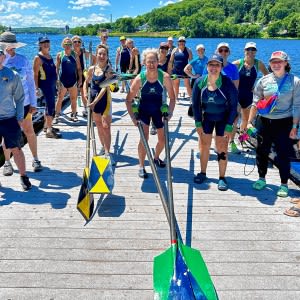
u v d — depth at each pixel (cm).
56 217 405
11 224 389
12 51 479
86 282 304
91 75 548
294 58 3562
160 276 288
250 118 466
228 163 571
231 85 438
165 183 495
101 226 388
